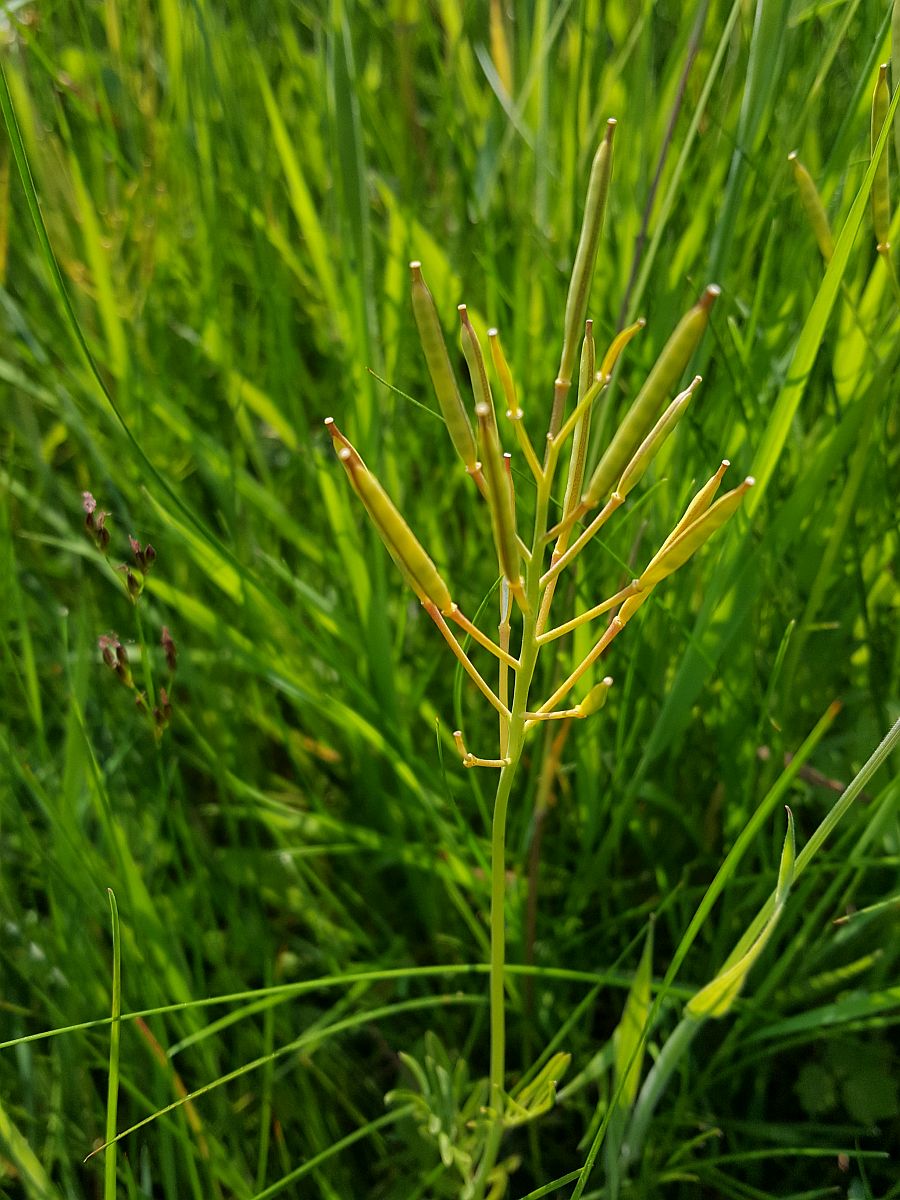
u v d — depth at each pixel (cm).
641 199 24
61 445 32
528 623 13
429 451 28
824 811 23
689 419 21
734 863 16
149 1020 19
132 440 19
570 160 26
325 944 24
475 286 29
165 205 28
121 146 30
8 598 24
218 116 28
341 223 23
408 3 28
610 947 24
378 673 23
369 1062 23
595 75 27
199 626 24
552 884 24
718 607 20
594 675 21
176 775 22
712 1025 22
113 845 19
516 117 26
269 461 32
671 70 25
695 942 23
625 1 28
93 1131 20
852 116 20
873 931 21
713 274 20
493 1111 18
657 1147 21
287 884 25
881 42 19
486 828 25
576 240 24
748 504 19
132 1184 18
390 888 26
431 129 31
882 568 22
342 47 22
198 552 22
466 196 29
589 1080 20
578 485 12
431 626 27
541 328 26
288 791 28
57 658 27
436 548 24
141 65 28
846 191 21
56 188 27
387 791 26
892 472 23
